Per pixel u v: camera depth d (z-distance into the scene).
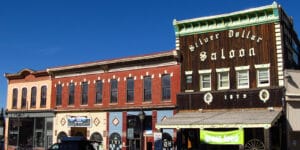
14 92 50.44
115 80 40.44
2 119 54.44
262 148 30.33
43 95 46.97
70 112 43.66
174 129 35.44
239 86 32.94
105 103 40.72
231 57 33.50
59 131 44.38
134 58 38.53
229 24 33.84
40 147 46.00
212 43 34.56
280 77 31.16
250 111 31.75
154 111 37.00
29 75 48.91
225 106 33.12
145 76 38.28
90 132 41.50
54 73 45.94
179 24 35.97
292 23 36.06
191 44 35.59
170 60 36.69
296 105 31.14
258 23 32.53
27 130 48.06
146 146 37.09
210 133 31.12
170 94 36.34
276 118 28.86
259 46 32.34
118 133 39.28
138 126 38.00
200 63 34.94
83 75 43.25
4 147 49.97
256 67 32.22
